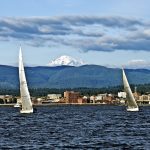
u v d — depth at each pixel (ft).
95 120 510.58
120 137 295.28
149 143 260.42
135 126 396.98
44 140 281.54
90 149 237.45
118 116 615.57
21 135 316.60
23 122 473.67
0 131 353.31
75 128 379.55
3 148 243.40
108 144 257.34
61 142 269.44
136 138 287.69
